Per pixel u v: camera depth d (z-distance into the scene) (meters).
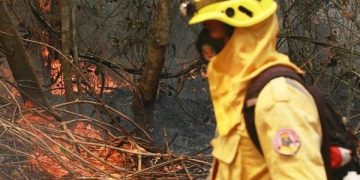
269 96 2.14
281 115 2.09
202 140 10.02
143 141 6.80
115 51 10.52
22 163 5.15
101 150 6.06
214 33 2.31
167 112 10.73
